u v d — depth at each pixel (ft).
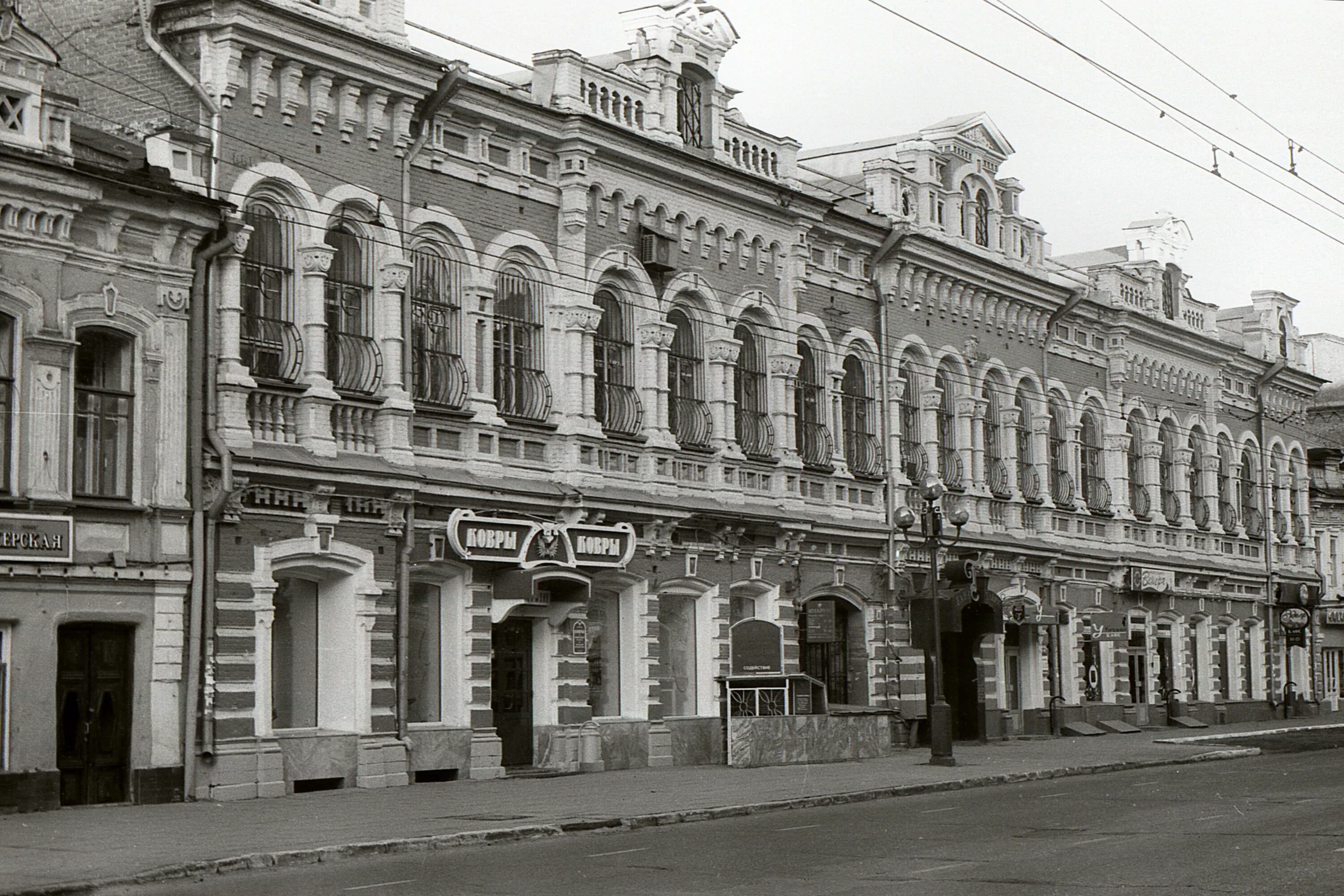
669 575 108.27
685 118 112.68
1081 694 155.84
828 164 151.12
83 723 74.84
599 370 105.19
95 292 75.92
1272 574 195.11
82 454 75.87
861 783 91.86
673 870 56.03
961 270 140.15
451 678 93.25
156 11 82.89
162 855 56.85
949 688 139.03
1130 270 170.19
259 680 81.20
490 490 93.97
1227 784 95.20
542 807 75.92
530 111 99.19
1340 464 223.71
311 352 85.66
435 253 94.53
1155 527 170.81
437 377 93.66
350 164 88.89
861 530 125.49
